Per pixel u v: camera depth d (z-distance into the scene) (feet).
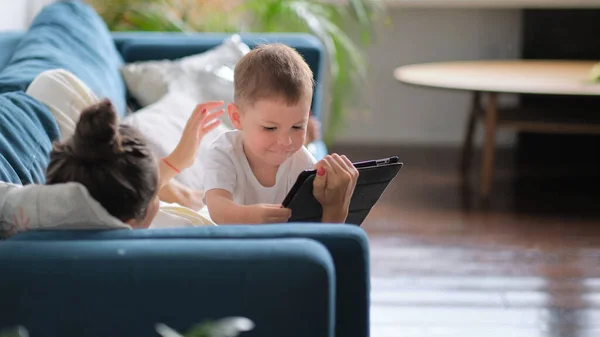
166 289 3.81
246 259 3.80
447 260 10.82
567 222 12.57
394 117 18.24
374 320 8.84
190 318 3.83
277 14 13.93
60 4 9.02
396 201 13.73
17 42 8.52
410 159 16.84
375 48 18.04
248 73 5.35
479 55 17.93
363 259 4.11
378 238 11.78
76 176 4.21
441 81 13.35
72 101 6.17
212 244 3.89
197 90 8.55
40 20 8.41
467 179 15.24
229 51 9.15
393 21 17.89
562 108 15.42
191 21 13.15
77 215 4.17
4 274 3.82
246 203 5.74
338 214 4.96
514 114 14.58
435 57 18.03
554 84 12.98
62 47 7.82
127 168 4.22
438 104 18.21
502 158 17.02
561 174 15.80
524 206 13.48
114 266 3.82
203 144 7.38
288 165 5.78
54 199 4.17
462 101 18.16
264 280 3.78
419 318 8.92
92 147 4.19
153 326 3.84
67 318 3.85
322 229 4.15
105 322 3.85
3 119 5.26
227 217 5.20
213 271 3.79
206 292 3.80
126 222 4.33
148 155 4.33
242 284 3.79
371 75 18.11
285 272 3.77
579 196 14.16
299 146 5.46
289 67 5.30
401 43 17.99
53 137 5.76
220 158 5.64
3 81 6.27
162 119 7.59
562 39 17.33
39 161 5.36
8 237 4.44
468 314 9.03
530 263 10.69
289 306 3.79
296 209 4.99
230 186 5.57
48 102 6.06
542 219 12.74
